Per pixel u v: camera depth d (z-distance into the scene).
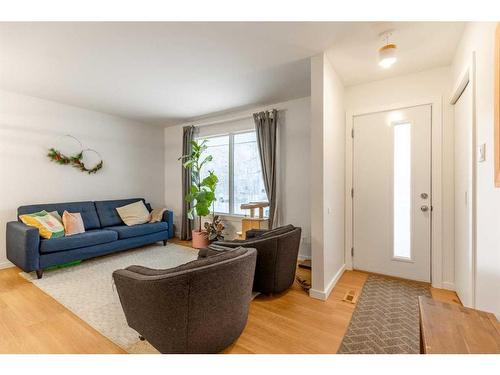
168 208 5.41
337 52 2.36
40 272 2.90
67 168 3.94
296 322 2.01
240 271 1.58
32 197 3.57
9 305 2.29
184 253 3.97
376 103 3.02
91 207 3.97
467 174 2.07
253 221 3.71
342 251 3.15
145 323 1.51
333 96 2.70
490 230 1.45
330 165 2.63
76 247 3.21
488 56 1.49
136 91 3.37
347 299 2.40
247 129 4.28
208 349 1.52
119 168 4.65
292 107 3.74
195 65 2.61
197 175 4.68
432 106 2.70
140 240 4.01
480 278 1.60
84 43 2.17
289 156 3.79
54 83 3.08
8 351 1.66
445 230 2.64
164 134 5.45
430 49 2.30
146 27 1.95
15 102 3.41
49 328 1.94
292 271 2.56
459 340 0.94
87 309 2.22
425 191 2.76
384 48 2.10
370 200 3.10
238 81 3.04
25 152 3.51
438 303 1.21
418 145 2.79
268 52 2.36
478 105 1.66
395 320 2.03
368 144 3.09
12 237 3.02
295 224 3.74
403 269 2.90
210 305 1.46
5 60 2.48
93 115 4.25
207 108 4.13
